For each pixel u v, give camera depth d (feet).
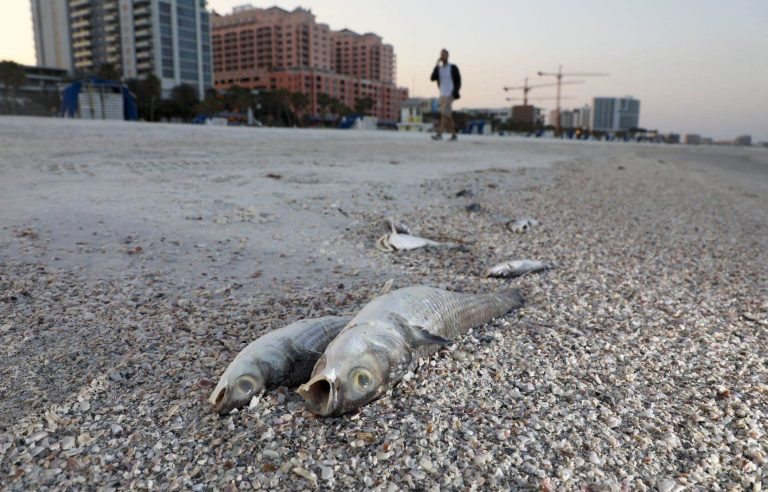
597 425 10.34
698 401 11.44
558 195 39.14
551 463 9.21
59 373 11.48
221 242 21.18
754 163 114.83
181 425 9.90
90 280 16.40
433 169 46.29
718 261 24.29
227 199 27.81
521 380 11.85
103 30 625.00
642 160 92.22
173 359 12.18
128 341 12.91
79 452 9.18
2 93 330.54
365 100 567.18
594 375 12.34
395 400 10.74
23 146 43.21
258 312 14.94
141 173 33.68
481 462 9.12
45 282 15.89
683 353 13.84
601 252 24.45
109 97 139.44
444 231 25.96
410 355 10.95
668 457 9.57
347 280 18.13
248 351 10.67
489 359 12.66
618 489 8.70
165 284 16.60
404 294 12.60
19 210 22.65
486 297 15.15
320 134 89.45
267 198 28.91
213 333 13.53
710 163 103.19
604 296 18.04
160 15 583.58
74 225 21.36
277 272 18.45
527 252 23.41
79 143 48.47
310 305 15.66
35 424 9.80
